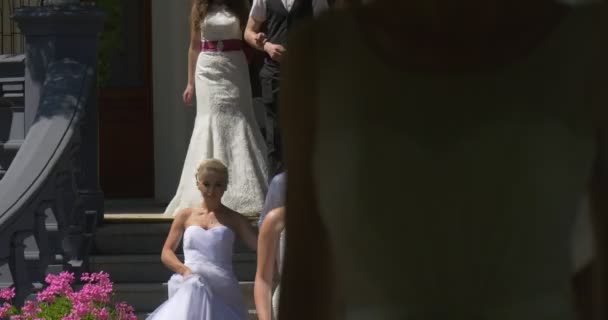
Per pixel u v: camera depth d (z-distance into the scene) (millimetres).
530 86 3793
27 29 17438
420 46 3838
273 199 11453
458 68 3818
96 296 14164
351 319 3881
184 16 23062
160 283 16875
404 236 3789
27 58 17469
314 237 3957
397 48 3850
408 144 3793
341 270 3896
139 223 17875
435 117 3797
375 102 3832
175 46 23125
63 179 16531
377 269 3824
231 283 14078
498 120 3771
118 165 24953
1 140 18297
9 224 15562
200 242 14070
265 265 11031
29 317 13977
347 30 3889
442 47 3830
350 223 3838
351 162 3826
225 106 17859
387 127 3812
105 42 24469
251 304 16500
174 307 13727
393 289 3812
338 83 3865
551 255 3775
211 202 14281
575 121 3783
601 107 3785
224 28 17781
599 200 3801
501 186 3750
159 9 23234
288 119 3953
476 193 3760
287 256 3982
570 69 3803
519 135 3756
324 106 3887
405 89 3824
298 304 3953
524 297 3766
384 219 3801
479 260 3760
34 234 16047
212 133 17859
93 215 17562
